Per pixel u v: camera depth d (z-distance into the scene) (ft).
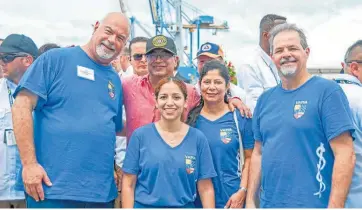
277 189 8.50
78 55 9.37
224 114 10.45
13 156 11.05
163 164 8.98
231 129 10.25
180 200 8.95
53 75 9.01
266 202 8.77
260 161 9.68
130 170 9.24
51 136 8.82
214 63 10.59
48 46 13.87
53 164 8.77
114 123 9.65
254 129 9.68
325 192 8.13
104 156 9.19
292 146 8.31
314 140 8.19
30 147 8.64
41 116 9.06
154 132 9.37
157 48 10.64
